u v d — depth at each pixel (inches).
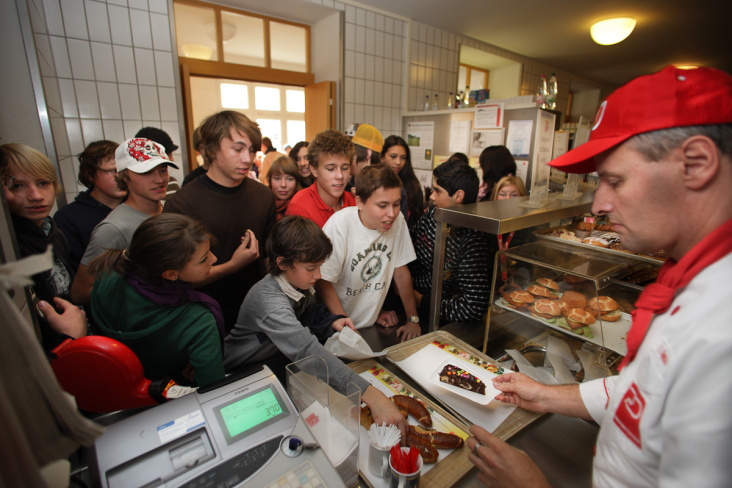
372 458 24.5
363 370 36.2
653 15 141.6
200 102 163.9
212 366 31.9
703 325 13.7
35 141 73.7
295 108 191.0
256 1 117.9
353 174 81.4
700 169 14.9
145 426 20.5
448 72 168.6
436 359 38.4
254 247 49.4
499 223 35.8
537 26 156.0
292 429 21.9
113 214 47.8
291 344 33.1
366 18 136.2
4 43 67.9
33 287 37.1
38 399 11.7
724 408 12.4
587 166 21.7
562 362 38.3
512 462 21.5
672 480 13.5
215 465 19.6
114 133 96.4
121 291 31.4
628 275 41.9
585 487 25.3
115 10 91.8
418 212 87.1
